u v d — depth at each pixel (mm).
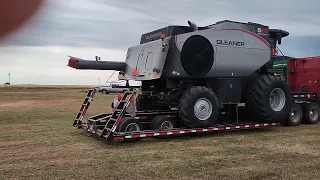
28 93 35969
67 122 10266
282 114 8617
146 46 7945
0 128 8977
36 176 4473
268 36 9195
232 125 8000
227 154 5820
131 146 6586
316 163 5180
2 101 21984
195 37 7645
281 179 4371
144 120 7363
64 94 33406
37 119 11070
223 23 8125
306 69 11117
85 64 7723
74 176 4480
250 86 8586
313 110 10211
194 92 7488
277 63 10031
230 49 8125
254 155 5723
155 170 4770
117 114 6996
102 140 7180
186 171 4719
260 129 9000
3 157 5621
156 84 8719
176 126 7660
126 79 8336
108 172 4680
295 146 6523
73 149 6270
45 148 6367
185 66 7520
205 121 7559
